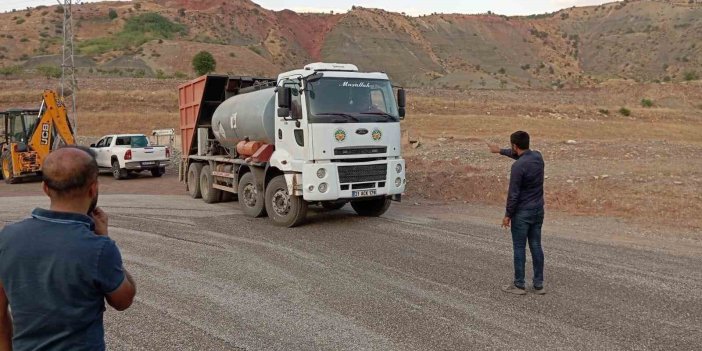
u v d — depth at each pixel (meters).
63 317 2.61
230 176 13.41
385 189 11.06
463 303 6.46
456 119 47.94
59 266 2.58
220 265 8.27
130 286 2.83
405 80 187.12
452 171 17.72
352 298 6.69
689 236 9.86
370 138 10.84
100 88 60.72
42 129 21.83
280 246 9.44
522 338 5.43
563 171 16.28
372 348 5.24
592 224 11.09
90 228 2.78
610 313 6.09
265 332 5.67
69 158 2.73
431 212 12.76
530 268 7.92
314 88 10.52
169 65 126.19
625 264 8.03
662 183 13.72
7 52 137.62
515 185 6.64
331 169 10.46
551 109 61.25
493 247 9.11
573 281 7.24
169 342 5.45
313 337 5.52
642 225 10.88
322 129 10.38
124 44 141.25
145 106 54.28
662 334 5.50
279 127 11.14
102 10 183.75
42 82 64.06
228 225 11.46
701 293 6.72
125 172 22.52
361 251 8.98
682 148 21.02
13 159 21.41
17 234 2.65
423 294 6.79
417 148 24.92
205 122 15.40
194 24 187.50
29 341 2.63
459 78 173.50
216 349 5.27
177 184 20.42
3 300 2.71
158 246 9.59
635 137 43.44
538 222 6.77
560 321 5.87
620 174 15.15
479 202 14.10
